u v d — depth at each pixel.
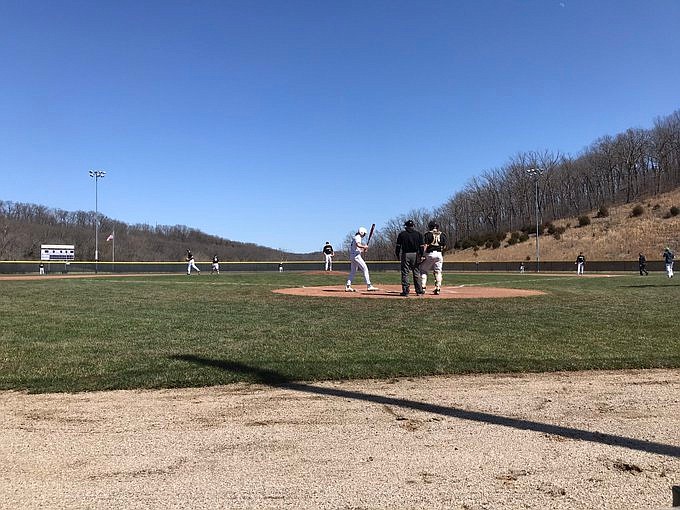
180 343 7.66
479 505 2.94
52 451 3.73
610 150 94.56
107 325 9.48
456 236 102.69
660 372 6.18
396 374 5.96
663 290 18.48
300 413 4.62
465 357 6.73
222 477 3.30
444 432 4.14
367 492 3.10
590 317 10.57
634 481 3.26
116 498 3.01
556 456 3.65
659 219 71.06
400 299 14.31
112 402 4.94
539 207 96.75
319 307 12.48
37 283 23.98
